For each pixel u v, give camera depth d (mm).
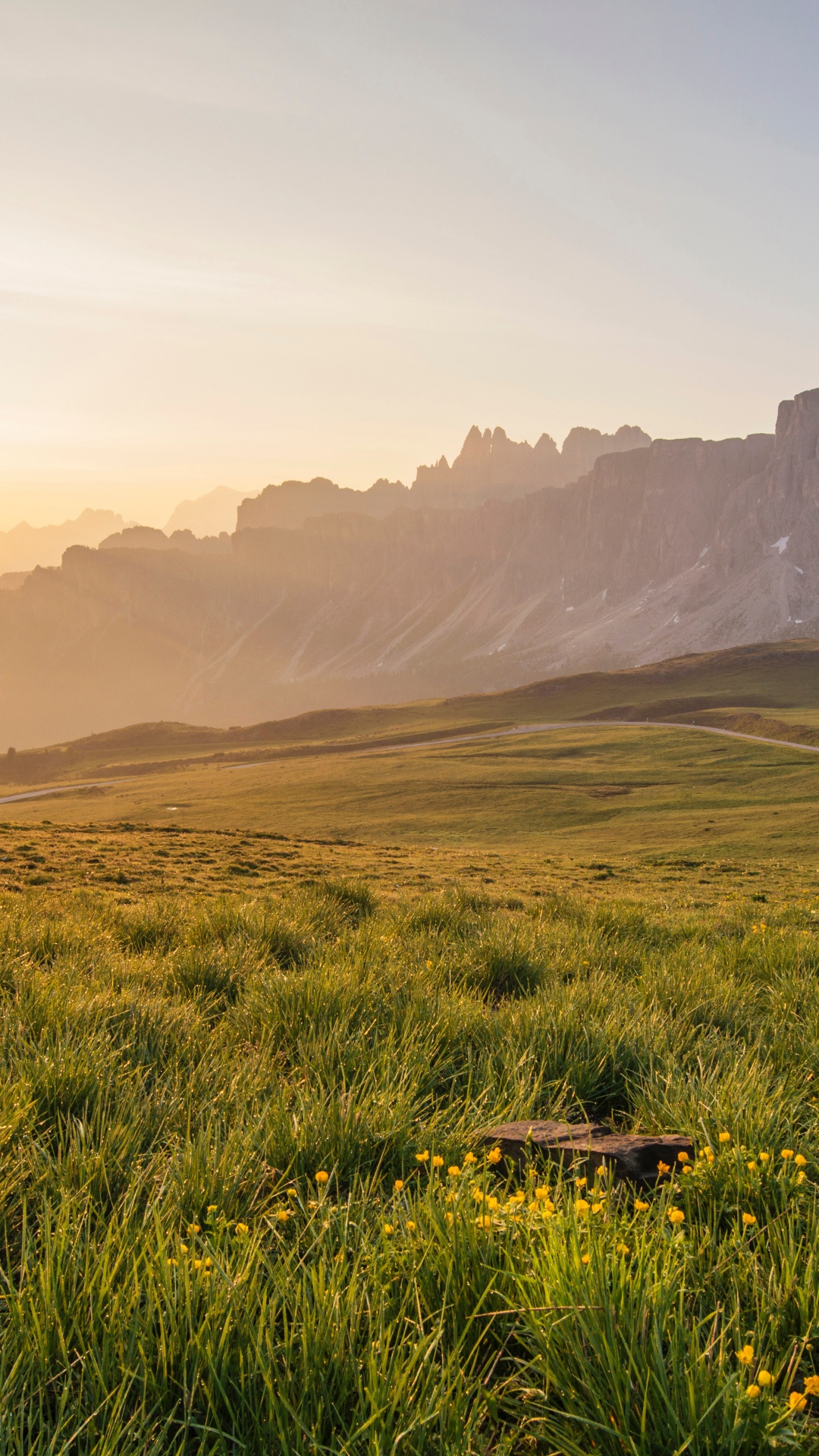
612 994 7441
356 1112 4340
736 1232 3303
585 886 32469
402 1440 2314
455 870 35125
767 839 66438
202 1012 6832
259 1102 4695
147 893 20906
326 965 7785
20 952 8359
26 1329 2656
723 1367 2520
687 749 138875
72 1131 4148
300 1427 2340
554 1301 2773
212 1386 2508
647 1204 3457
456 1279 3010
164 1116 4449
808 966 9031
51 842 32062
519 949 9148
